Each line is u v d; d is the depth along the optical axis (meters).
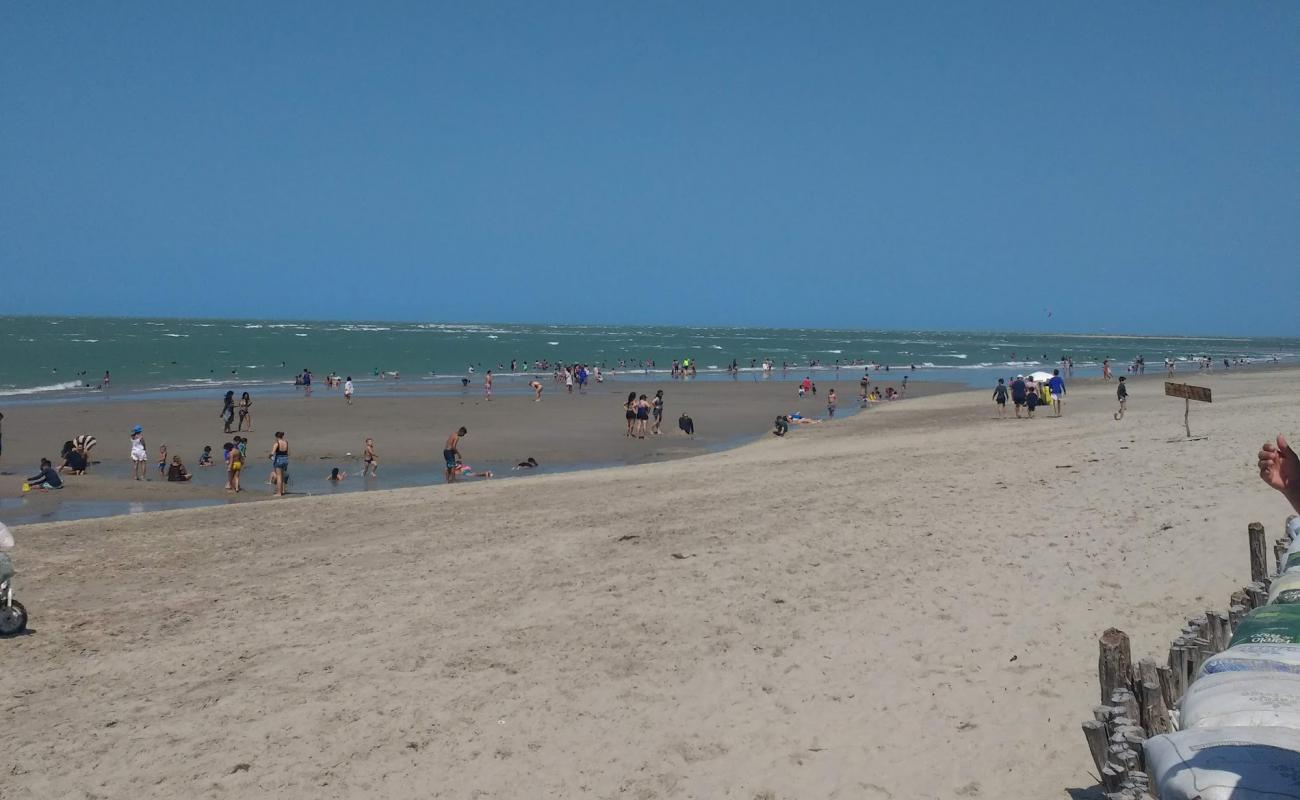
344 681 8.09
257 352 104.81
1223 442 18.11
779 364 98.94
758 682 7.51
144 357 91.75
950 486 16.05
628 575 11.14
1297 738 3.06
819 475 18.80
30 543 14.88
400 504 17.91
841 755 6.13
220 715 7.48
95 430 35.47
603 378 70.88
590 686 7.69
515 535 14.01
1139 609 8.41
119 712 7.65
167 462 28.42
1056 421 29.94
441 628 9.45
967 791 5.51
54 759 6.80
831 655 7.97
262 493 23.45
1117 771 4.13
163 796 6.18
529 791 6.02
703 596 10.06
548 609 9.91
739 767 6.11
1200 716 3.41
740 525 13.75
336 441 33.41
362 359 97.25
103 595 11.49
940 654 7.76
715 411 45.22
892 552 11.43
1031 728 6.21
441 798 6.00
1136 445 19.30
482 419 40.59
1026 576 9.82
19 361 82.19
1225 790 2.90
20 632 9.93
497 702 7.47
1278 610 4.02
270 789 6.22
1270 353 150.12
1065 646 7.66
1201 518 11.37
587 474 22.61
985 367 95.75
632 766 6.25
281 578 12.02
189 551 14.05
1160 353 146.00
